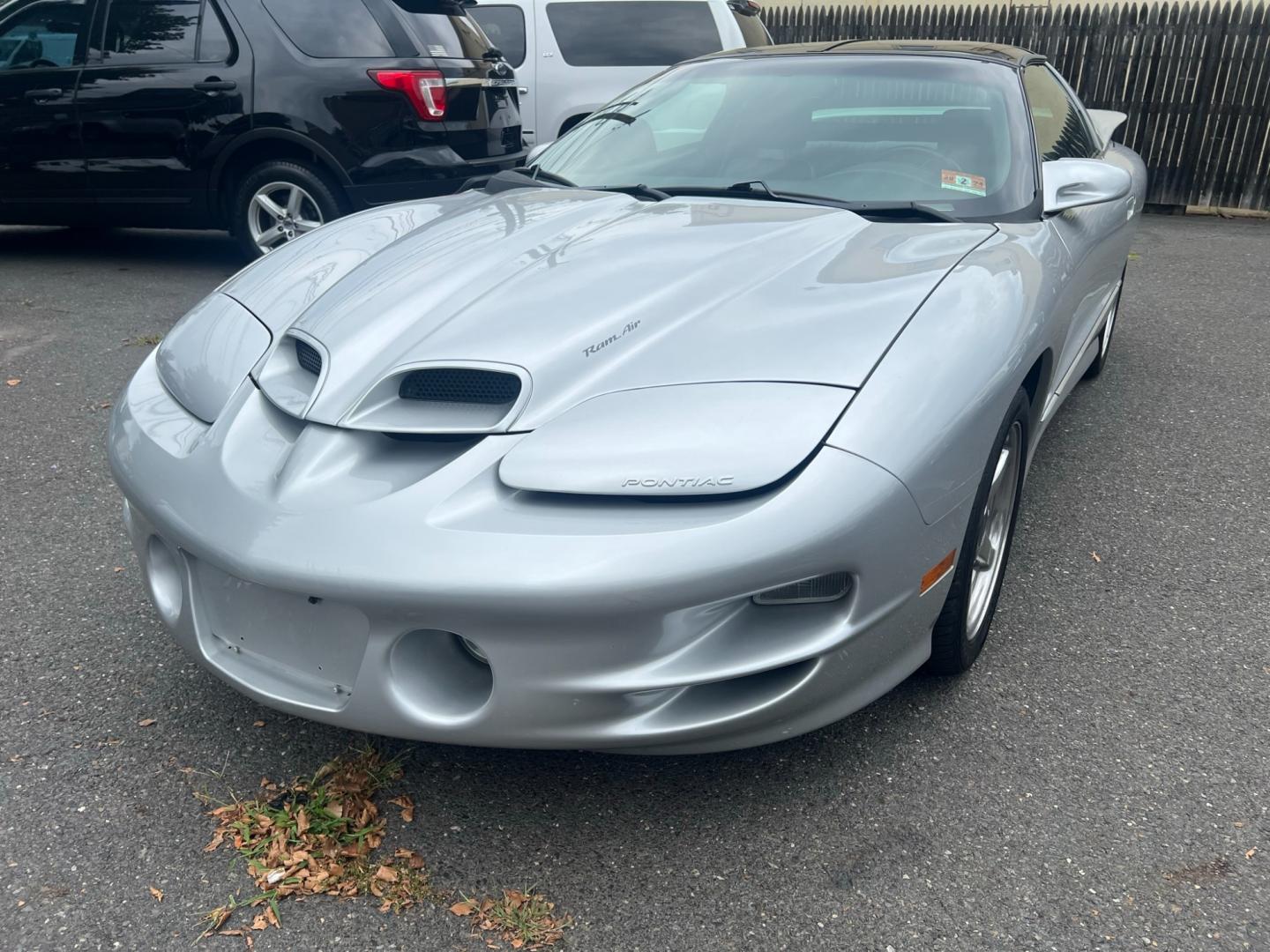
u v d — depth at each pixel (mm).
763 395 1923
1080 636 2750
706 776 2207
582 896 1896
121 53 6266
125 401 2410
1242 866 1958
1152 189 10312
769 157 3174
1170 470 3875
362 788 2146
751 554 1757
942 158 3076
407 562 1772
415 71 6102
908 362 2029
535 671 1800
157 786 2154
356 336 2189
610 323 2145
